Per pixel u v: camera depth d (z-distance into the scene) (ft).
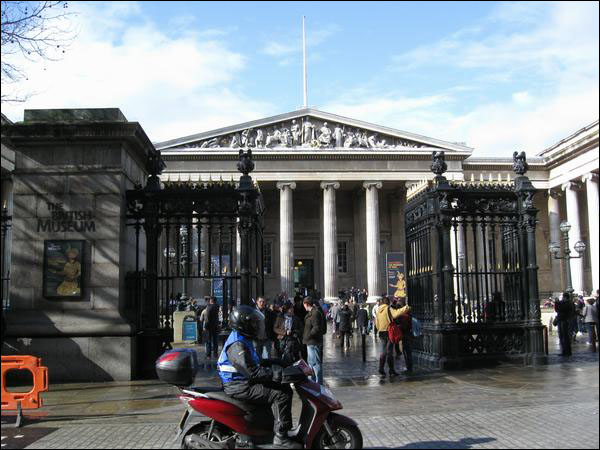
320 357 46.09
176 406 37.06
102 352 46.29
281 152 200.75
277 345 57.06
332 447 25.45
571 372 48.75
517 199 56.95
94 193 47.91
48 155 48.34
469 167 223.10
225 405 24.79
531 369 51.57
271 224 222.89
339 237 228.84
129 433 30.12
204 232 138.92
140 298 49.14
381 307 52.54
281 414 24.73
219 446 24.52
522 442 26.45
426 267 58.80
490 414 33.12
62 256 47.21
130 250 51.26
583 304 92.94
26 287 47.14
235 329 25.66
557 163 205.26
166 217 49.93
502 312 56.13
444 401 38.34
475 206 56.34
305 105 225.76
